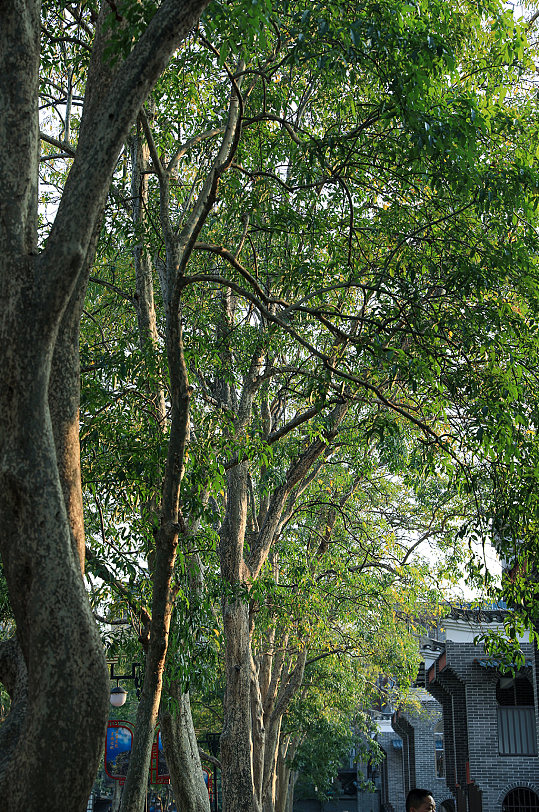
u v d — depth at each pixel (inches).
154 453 352.2
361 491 846.5
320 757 1305.4
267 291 497.7
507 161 384.2
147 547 381.4
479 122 335.6
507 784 781.3
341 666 914.1
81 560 204.5
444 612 825.5
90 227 184.1
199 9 198.7
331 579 815.1
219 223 517.7
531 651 745.0
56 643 163.0
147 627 372.2
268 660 775.7
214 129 436.1
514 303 419.2
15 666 197.9
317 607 671.1
